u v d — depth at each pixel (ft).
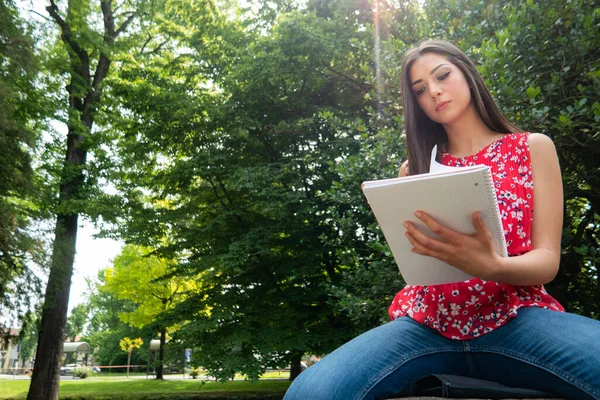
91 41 48.65
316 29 35.81
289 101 40.86
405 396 3.91
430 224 3.48
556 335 3.61
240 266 41.14
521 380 3.79
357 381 3.80
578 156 15.25
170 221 42.34
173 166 42.52
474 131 4.78
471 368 4.07
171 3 49.14
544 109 11.85
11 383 76.64
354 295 18.44
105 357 160.25
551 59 13.70
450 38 15.83
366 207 18.47
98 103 50.47
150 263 71.97
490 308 4.02
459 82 4.64
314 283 40.06
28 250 42.16
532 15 13.52
